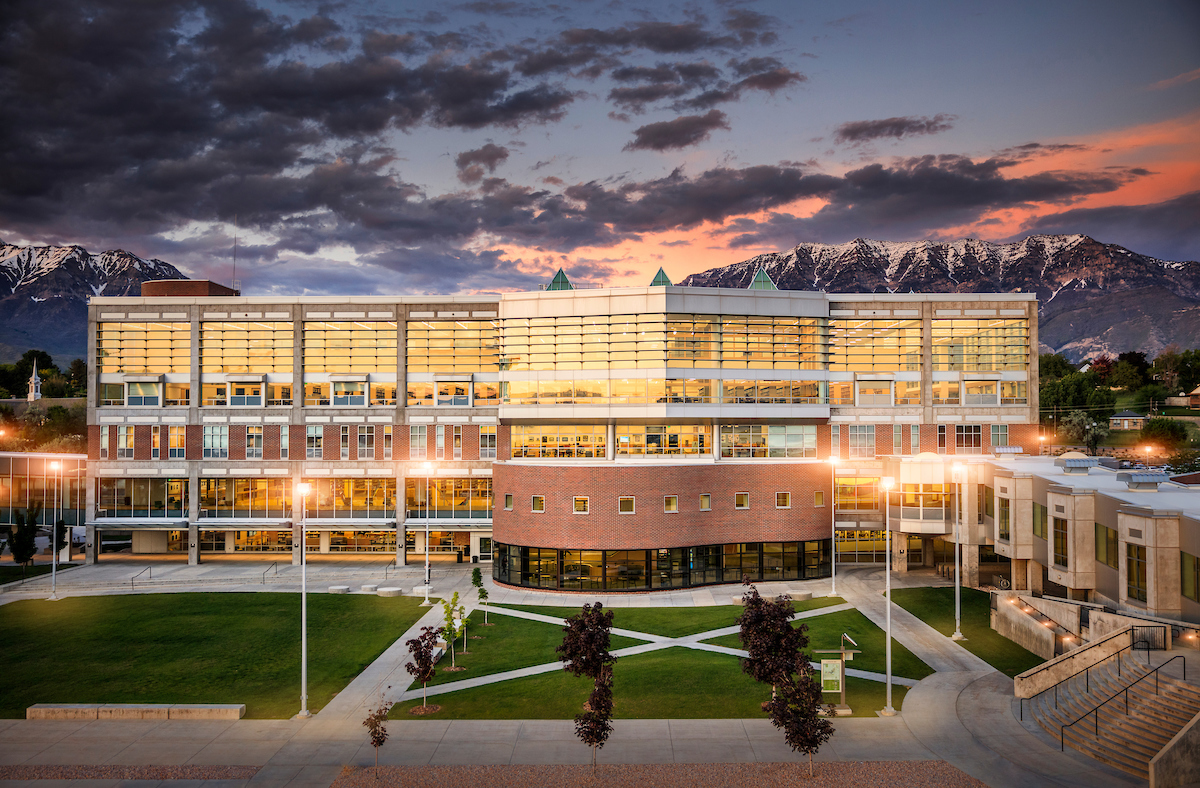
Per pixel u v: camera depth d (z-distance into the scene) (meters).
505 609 48.88
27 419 155.12
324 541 68.06
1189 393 199.88
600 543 53.56
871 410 63.91
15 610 49.12
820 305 60.50
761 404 58.78
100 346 66.50
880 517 62.78
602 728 26.03
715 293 58.09
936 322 64.50
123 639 42.59
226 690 34.62
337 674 36.69
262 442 65.94
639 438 57.62
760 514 56.75
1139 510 35.41
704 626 44.38
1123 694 28.52
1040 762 26.36
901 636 41.88
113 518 65.75
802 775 25.55
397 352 66.06
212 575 59.81
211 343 66.44
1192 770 23.58
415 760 27.11
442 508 65.88
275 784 25.36
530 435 58.31
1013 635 40.84
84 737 29.38
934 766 26.12
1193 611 33.09
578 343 58.03
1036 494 46.41
